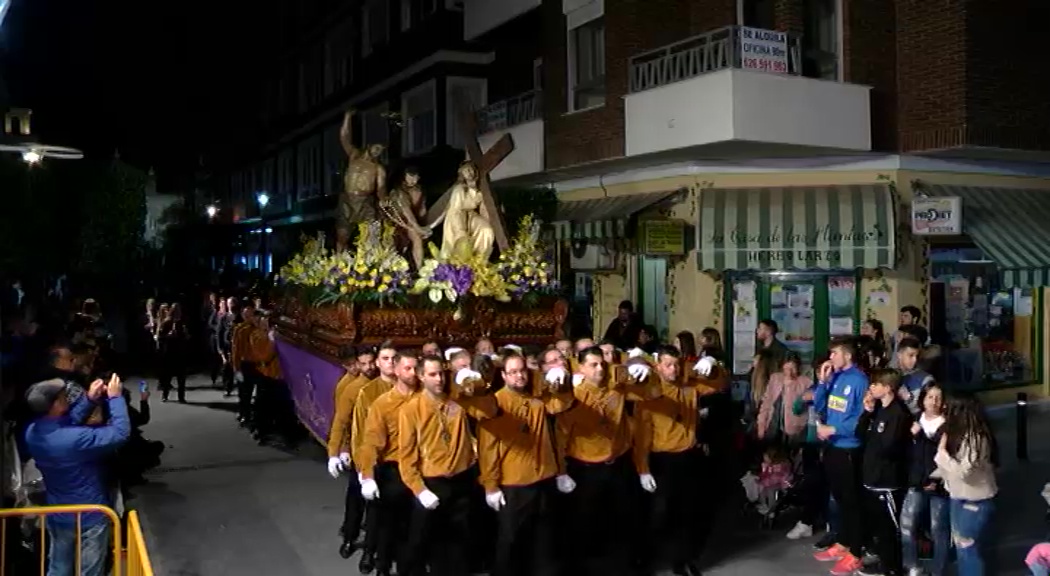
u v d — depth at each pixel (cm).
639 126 1468
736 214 1461
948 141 1428
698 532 855
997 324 1633
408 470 710
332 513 1020
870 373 885
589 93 1689
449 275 1012
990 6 1435
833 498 858
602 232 1534
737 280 1514
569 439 779
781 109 1341
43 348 1051
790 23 1389
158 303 2191
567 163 1662
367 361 856
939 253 1536
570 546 801
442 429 716
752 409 1041
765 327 1048
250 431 1498
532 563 752
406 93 2559
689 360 975
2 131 1898
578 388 782
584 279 1827
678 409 802
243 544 911
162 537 933
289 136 3725
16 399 827
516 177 1836
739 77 1309
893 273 1463
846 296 1492
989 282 1609
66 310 1617
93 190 2883
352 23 2995
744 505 1012
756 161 1512
